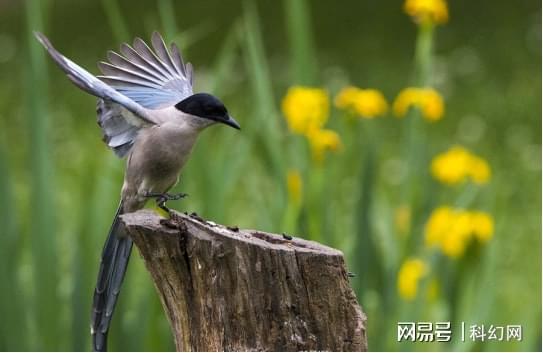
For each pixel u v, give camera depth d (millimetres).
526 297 14570
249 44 11281
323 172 10773
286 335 6520
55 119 26031
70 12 36750
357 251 10508
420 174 11383
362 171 10758
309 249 6605
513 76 26312
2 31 35562
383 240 11305
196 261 6754
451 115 24094
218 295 6676
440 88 25000
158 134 8023
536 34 29109
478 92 25438
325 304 6516
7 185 10461
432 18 11773
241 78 28234
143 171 8125
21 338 10328
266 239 6836
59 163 21656
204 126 8180
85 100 27812
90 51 31922
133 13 34469
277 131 11148
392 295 10469
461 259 10508
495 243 10711
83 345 10172
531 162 20484
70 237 12508
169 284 7000
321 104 10727
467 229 10344
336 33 31594
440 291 10672
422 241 11141
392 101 25672
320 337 6527
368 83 27000
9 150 23938
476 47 28969
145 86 8367
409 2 11773
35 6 10641
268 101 11172
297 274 6508
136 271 11531
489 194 12258
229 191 10742
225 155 10891
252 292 6551
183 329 7027
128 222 7016
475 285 10656
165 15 10523
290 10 11539
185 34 10555
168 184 8359
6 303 10289
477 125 23188
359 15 32938
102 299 8008
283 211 10750
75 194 18234
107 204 10500
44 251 10516
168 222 6938
